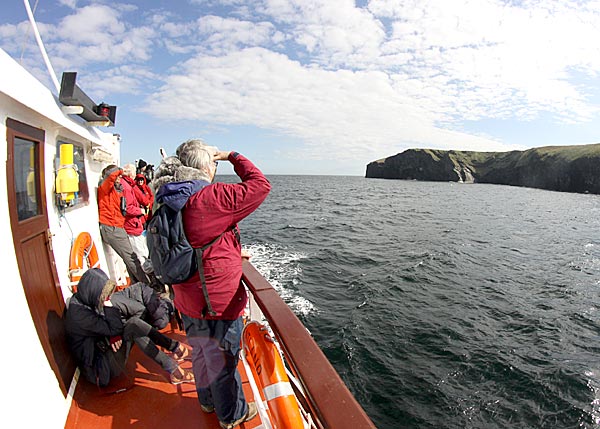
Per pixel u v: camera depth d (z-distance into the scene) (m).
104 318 2.82
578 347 12.49
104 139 5.10
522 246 30.67
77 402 2.75
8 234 2.10
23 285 2.22
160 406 2.76
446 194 99.19
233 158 2.12
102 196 4.57
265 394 1.70
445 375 10.41
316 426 1.68
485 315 14.85
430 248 27.42
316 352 1.58
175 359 3.06
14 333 2.03
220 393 2.33
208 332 2.19
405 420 8.77
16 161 2.28
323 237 29.83
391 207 60.88
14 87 1.96
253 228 33.41
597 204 78.31
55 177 3.07
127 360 3.28
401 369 10.55
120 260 5.50
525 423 8.91
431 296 16.56
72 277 3.29
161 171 2.02
